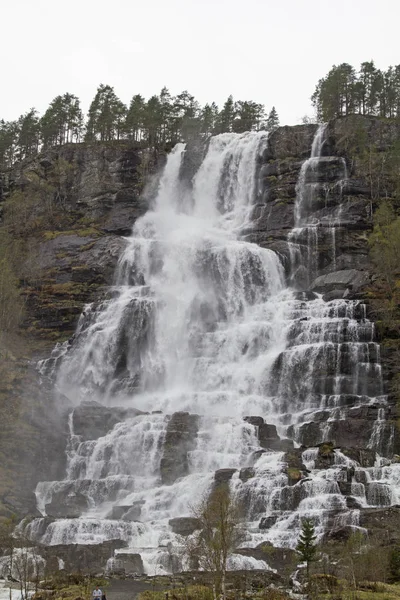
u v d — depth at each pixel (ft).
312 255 374.63
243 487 210.18
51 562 173.88
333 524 188.24
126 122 479.00
